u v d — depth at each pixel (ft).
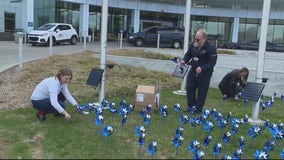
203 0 115.14
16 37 82.79
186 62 24.49
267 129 21.20
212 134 19.44
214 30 125.90
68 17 106.52
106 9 23.43
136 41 90.33
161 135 18.78
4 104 24.56
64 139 17.61
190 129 20.15
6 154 15.93
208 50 23.15
